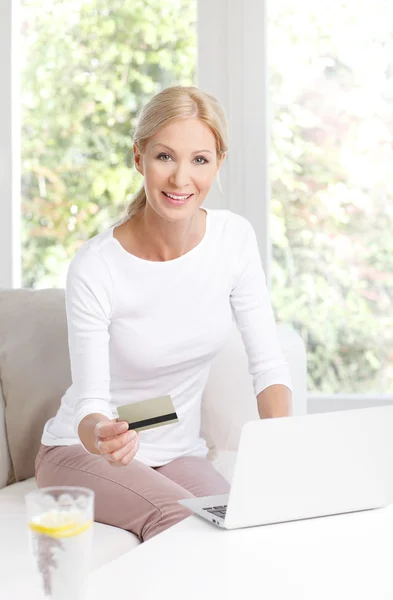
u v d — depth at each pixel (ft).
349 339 11.01
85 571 3.40
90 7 11.35
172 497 6.29
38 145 11.57
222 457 8.23
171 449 7.27
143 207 7.03
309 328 11.10
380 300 10.93
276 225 11.10
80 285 6.68
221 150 6.67
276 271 11.13
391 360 10.91
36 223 11.64
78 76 11.44
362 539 4.49
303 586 3.83
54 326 8.32
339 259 11.00
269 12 10.94
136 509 6.34
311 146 10.99
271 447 4.61
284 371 7.28
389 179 10.86
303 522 4.79
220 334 7.25
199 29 10.98
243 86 10.92
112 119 11.36
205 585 3.85
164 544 4.42
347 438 4.83
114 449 5.16
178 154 6.35
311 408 10.98
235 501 4.60
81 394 6.39
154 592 3.78
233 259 7.28
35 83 11.54
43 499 3.44
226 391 8.50
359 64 10.85
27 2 11.51
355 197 10.93
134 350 6.95
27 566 5.57
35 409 8.01
